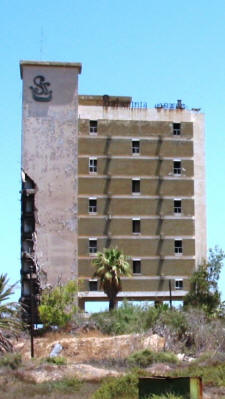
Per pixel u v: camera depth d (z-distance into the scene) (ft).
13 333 254.06
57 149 333.21
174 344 255.50
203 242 345.51
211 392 150.92
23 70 336.08
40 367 207.21
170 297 314.76
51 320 286.25
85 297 327.47
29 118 333.83
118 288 320.09
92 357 249.75
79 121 341.21
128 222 338.34
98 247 333.83
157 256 338.13
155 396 114.11
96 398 143.95
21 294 319.27
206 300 322.14
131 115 346.54
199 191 349.82
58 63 337.52
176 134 348.79
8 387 172.24
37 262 323.16
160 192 342.85
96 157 340.39
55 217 329.72
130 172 342.03
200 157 352.90
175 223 342.23
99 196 337.72
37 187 329.93
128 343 256.52
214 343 255.09
